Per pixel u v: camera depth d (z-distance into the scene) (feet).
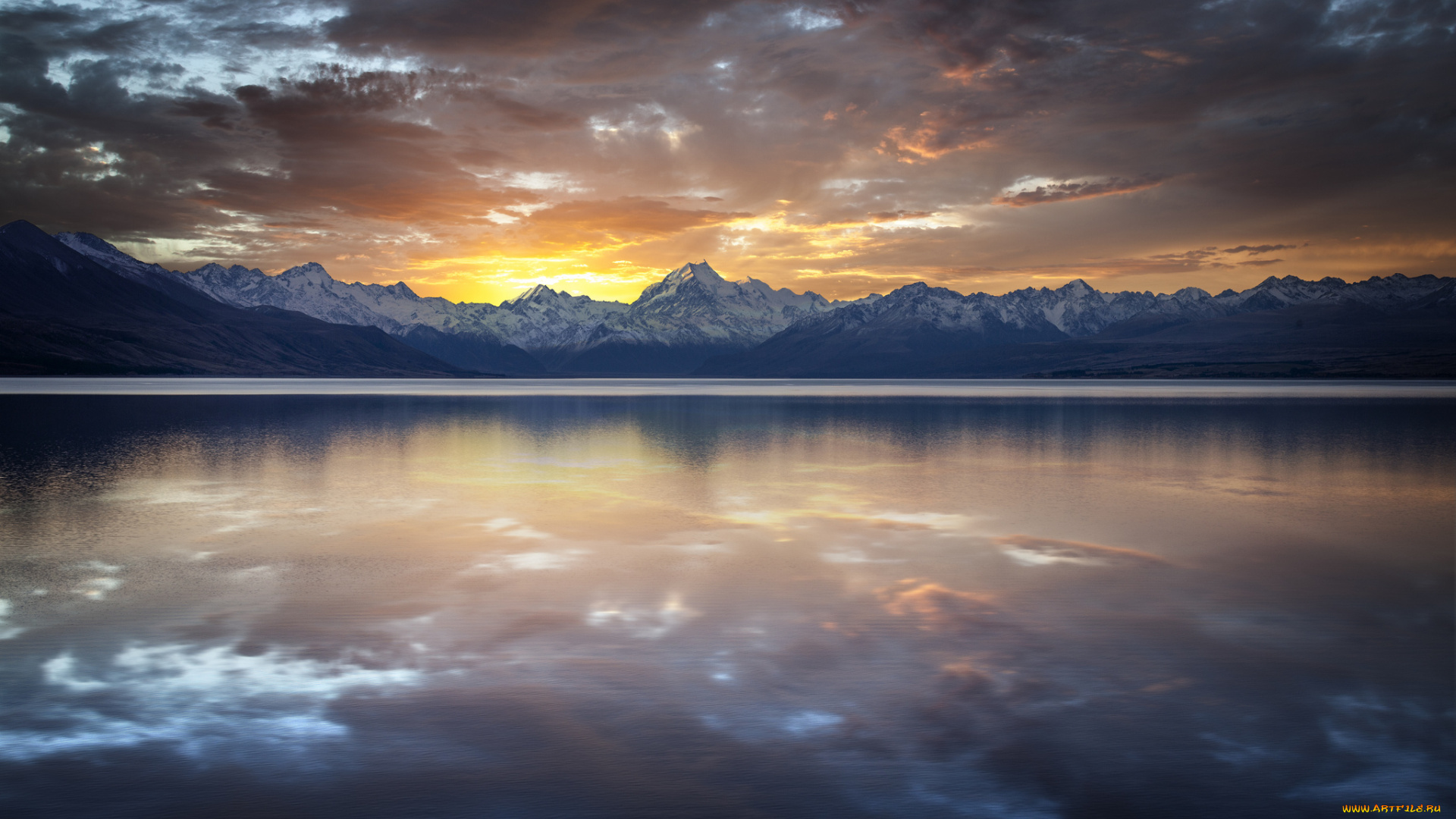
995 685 41.42
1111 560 67.92
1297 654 45.52
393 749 34.65
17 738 35.47
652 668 43.52
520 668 43.42
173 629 49.39
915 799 31.22
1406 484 111.55
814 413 286.87
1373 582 61.16
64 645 46.52
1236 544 74.28
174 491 102.47
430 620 51.39
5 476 113.50
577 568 65.16
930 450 157.79
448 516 87.66
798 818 29.91
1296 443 169.78
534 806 30.60
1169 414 270.46
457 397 444.96
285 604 54.70
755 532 79.41
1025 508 93.04
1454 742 35.29
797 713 38.24
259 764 33.45
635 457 144.25
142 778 32.40
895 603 55.52
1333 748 34.78
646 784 32.12
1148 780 32.50
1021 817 30.04
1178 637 48.49
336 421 231.30
